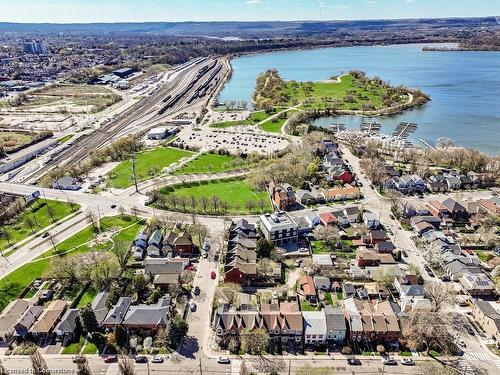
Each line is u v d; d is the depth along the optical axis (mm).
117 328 122625
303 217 195625
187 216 197125
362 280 152750
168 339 122375
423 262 162875
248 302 140625
